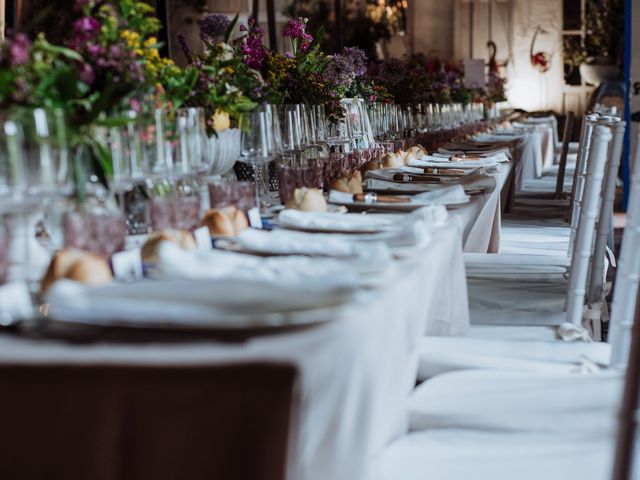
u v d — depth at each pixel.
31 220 1.54
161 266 1.41
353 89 4.43
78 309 1.14
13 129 1.41
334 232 1.94
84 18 1.86
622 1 16.62
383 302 1.30
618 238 7.75
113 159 1.70
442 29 17.66
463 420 1.69
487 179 3.12
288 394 1.04
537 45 17.70
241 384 1.05
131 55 1.94
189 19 11.45
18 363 1.07
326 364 1.11
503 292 2.82
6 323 1.19
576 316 2.56
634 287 2.02
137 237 1.90
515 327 2.39
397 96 5.62
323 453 1.16
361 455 1.21
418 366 2.03
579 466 1.50
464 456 1.50
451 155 4.65
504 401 1.72
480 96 10.45
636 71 8.63
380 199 2.41
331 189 2.69
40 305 1.32
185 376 1.06
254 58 3.29
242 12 12.08
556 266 3.02
